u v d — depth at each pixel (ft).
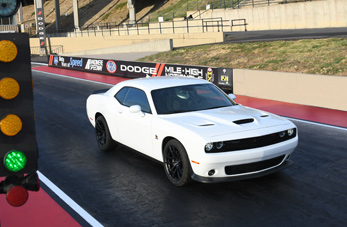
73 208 16.60
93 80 68.18
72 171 21.47
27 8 251.39
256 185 18.52
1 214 16.17
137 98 21.40
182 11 154.40
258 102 43.14
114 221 15.29
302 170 20.59
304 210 15.78
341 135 27.91
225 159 16.56
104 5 212.02
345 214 15.35
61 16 223.10
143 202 16.99
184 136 17.20
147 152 20.35
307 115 35.37
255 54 70.23
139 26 150.61
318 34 78.95
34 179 9.14
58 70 87.04
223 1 139.85
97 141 25.40
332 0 95.45
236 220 15.03
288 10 106.01
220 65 69.87
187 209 16.14
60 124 33.94
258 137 17.19
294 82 41.34
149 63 64.13
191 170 17.49
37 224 15.16
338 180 19.06
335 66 51.42
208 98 20.89
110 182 19.57
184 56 84.53
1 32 7.98
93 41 147.74
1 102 8.20
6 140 8.32
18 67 8.20
